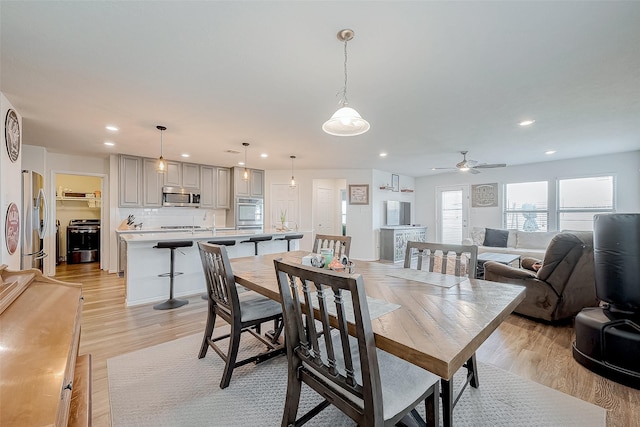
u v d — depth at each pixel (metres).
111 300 3.55
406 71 2.18
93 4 1.47
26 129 3.56
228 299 1.81
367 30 1.70
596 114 3.11
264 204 6.91
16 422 0.63
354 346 1.37
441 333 0.98
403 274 1.89
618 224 2.02
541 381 1.87
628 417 1.53
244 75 2.24
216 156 5.30
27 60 2.00
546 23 1.63
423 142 4.30
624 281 1.98
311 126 3.49
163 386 1.79
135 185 5.16
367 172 6.86
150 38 1.77
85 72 2.17
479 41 1.81
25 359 0.88
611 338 1.88
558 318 2.76
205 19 1.60
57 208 6.55
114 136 3.90
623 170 5.08
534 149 4.79
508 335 2.58
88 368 1.40
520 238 5.68
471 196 7.11
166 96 2.61
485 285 1.61
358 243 6.84
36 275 1.65
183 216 6.09
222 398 1.68
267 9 1.52
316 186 7.41
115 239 5.14
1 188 2.53
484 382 1.85
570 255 2.62
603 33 1.72
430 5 1.49
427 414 1.19
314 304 1.28
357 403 1.00
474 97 2.65
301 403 1.64
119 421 1.48
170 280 3.52
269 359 2.09
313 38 1.78
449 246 1.94
